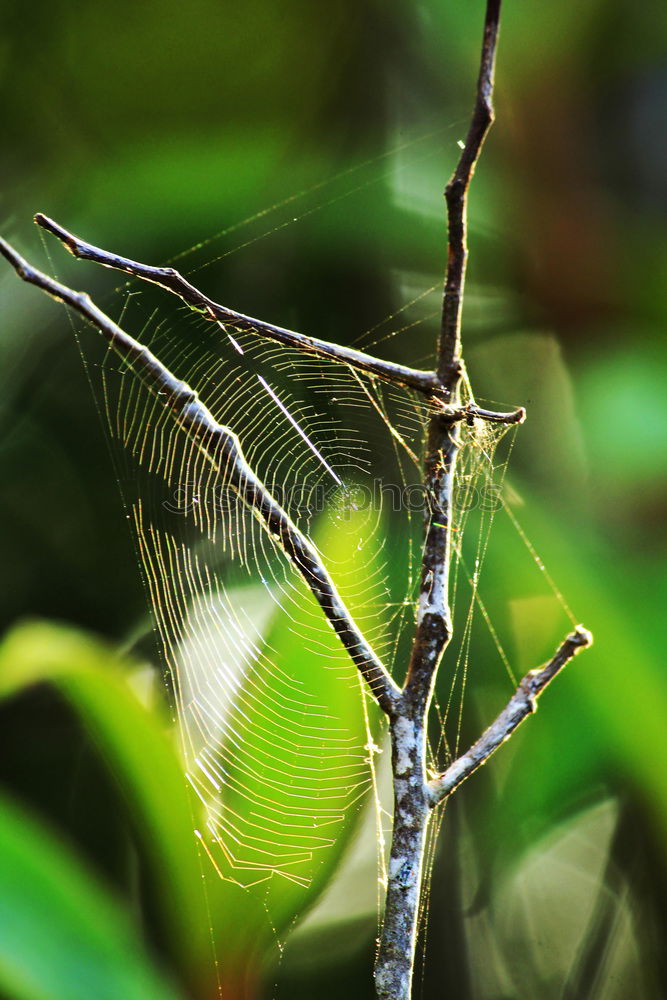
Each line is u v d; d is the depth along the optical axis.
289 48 3.22
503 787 3.09
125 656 3.15
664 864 3.26
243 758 2.43
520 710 2.22
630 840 3.34
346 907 2.98
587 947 3.37
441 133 3.30
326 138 3.34
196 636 2.62
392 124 3.36
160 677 2.71
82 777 3.25
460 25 3.14
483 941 3.24
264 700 2.43
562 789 2.87
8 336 3.30
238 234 3.21
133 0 3.11
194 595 2.69
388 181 3.27
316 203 3.25
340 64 3.28
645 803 3.08
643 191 3.14
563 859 3.48
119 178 3.19
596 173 3.16
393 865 2.21
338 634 2.22
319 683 2.43
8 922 2.36
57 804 3.21
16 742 3.28
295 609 2.45
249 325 2.22
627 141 3.15
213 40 3.15
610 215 3.14
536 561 2.88
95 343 3.25
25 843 2.39
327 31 3.23
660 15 3.08
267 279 3.33
